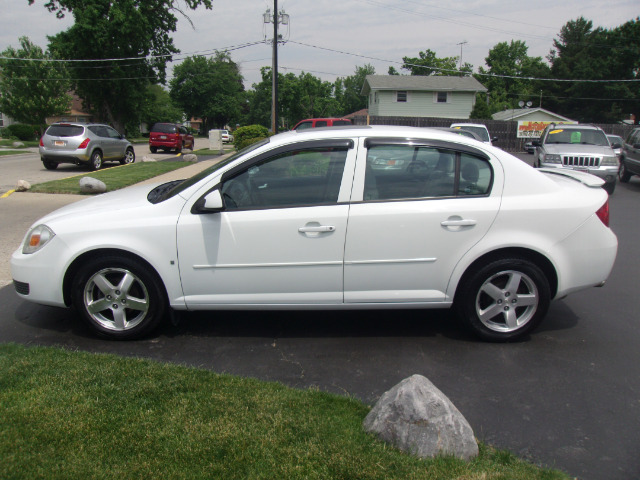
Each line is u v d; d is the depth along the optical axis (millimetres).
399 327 4625
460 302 4242
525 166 4191
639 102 55844
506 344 4289
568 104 60781
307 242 4012
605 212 4242
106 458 2555
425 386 2721
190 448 2637
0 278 5887
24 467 2473
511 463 2689
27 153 29359
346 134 4117
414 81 44281
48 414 2900
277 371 3785
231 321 4738
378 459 2561
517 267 4121
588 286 4297
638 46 55750
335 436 2758
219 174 4094
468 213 4027
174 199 4141
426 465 2535
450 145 4102
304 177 4074
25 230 8438
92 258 4148
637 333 4547
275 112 27328
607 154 13359
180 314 4531
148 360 3711
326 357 4027
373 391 3506
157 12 43844
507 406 3342
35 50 43625
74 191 12539
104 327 4242
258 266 4059
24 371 3424
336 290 4117
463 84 43625
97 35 40969
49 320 4691
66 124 18828
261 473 2463
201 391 3238
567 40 68750
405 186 4078
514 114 46156
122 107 46531
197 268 4086
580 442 2959
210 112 92188
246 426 2838
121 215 4129
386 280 4102
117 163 22969
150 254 4059
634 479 2648
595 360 4008
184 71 90438
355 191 4039
